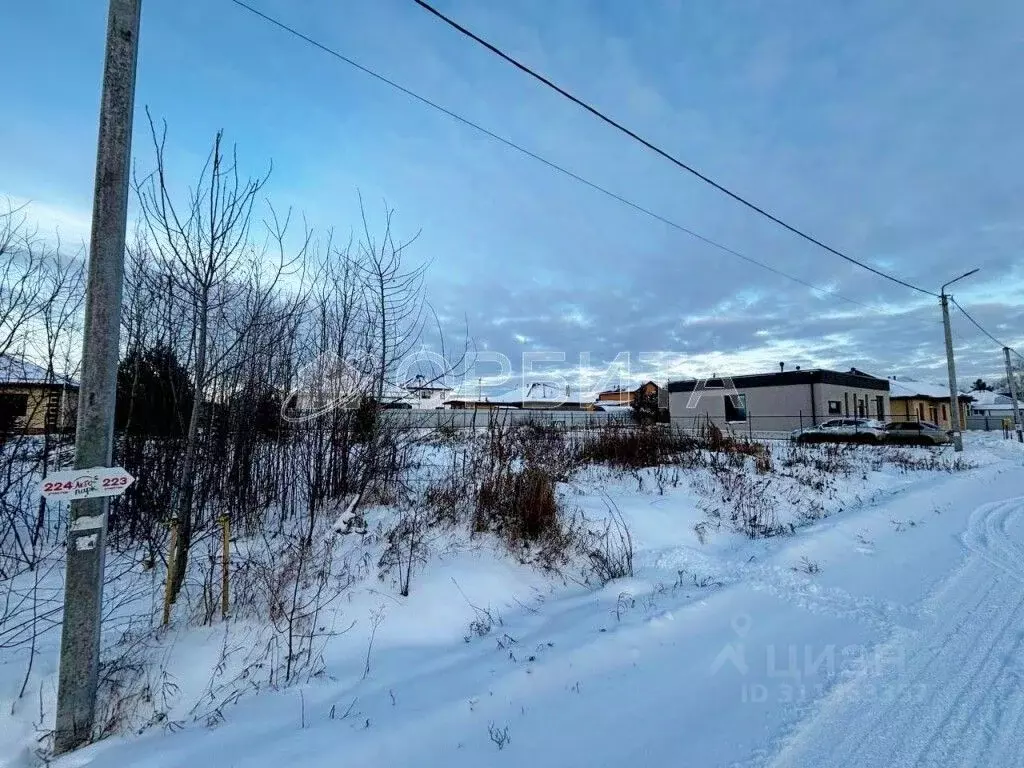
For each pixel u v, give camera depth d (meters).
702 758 2.79
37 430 6.01
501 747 2.88
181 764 2.68
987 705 3.24
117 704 3.21
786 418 32.00
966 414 47.94
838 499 11.22
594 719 3.15
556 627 4.45
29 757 2.91
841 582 5.59
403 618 4.55
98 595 3.14
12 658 3.64
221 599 4.49
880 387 37.25
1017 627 4.38
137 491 5.89
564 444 11.58
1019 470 16.33
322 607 4.50
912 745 2.88
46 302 5.77
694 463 12.72
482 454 7.96
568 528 6.74
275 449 7.34
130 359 6.28
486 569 5.54
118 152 3.17
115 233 3.15
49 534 5.96
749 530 8.21
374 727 2.97
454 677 3.58
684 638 4.18
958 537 7.77
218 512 6.22
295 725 3.04
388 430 7.40
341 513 6.60
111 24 3.20
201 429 5.88
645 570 6.05
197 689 3.51
